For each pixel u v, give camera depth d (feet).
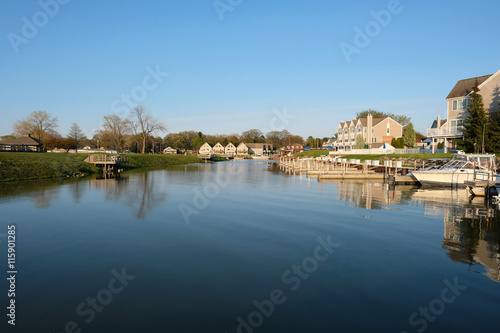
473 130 134.21
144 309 25.99
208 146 534.37
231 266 35.06
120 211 64.69
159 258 37.58
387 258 37.45
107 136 298.56
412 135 237.86
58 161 144.87
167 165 274.36
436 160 131.44
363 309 25.93
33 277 32.24
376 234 47.80
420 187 105.91
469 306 26.40
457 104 160.15
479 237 46.11
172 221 56.24
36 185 104.06
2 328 23.16
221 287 29.89
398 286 30.01
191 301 27.27
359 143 268.21
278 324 23.75
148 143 387.14
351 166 197.57
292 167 216.74
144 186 108.88
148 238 45.70
